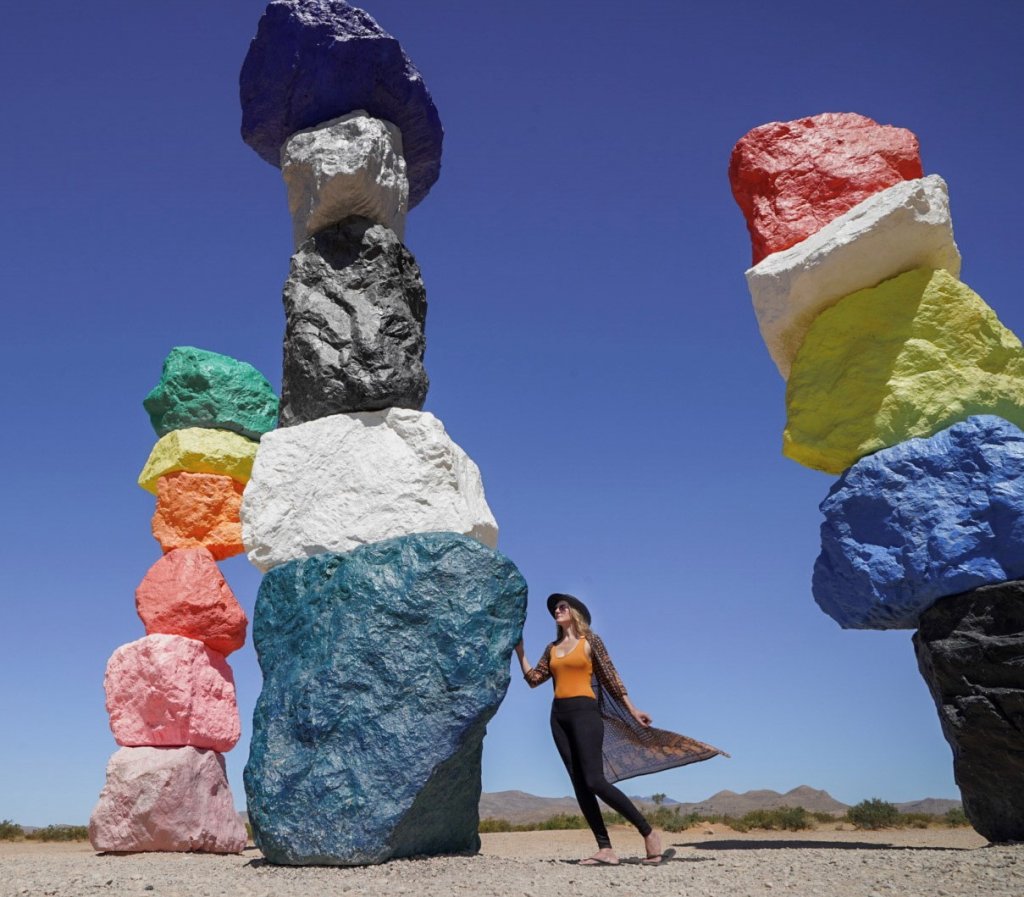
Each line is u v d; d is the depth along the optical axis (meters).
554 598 6.63
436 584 6.64
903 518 7.21
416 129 8.59
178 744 10.12
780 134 8.57
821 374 7.91
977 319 7.62
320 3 8.10
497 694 6.50
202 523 10.73
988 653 6.77
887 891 4.68
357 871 6.00
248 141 8.63
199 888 5.24
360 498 7.18
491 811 45.59
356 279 7.76
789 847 8.38
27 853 11.95
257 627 7.20
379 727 6.39
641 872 5.58
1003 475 6.97
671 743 6.61
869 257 7.78
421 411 7.61
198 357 11.08
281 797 6.41
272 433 7.58
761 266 8.21
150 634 10.40
